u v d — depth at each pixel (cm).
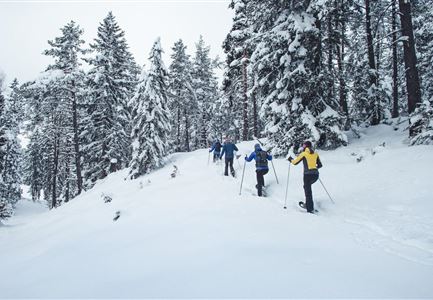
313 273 449
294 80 1339
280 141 1394
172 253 574
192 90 3503
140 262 548
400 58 2267
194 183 1300
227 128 3994
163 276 467
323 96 1377
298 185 1094
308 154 903
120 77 2981
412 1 1819
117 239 743
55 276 541
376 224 728
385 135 1428
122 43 2986
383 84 2203
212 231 685
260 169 1060
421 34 1931
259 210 867
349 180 1017
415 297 380
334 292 390
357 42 2006
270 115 1463
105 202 1443
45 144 4184
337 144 1384
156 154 2033
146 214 958
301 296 379
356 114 1906
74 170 3809
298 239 620
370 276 445
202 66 3959
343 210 852
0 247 998
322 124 1310
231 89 2927
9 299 460
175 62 3519
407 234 649
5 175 2911
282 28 1368
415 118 1147
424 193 789
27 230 1323
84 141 3011
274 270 459
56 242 846
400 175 923
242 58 2477
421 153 1008
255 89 1552
